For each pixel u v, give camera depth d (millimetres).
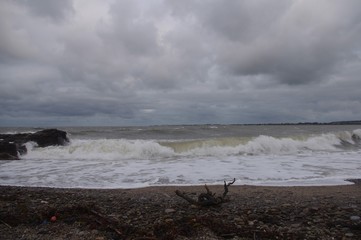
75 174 12320
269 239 5309
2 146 18031
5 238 5305
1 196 8258
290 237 5363
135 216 6633
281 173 12312
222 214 6730
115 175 12062
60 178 11586
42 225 5992
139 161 15758
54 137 22750
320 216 6570
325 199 8203
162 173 12383
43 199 8164
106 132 34656
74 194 8789
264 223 6152
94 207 7148
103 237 5387
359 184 10328
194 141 20172
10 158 17016
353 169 13172
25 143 20938
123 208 7281
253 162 15117
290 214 6750
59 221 6211
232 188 9727
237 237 5387
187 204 7652
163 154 18156
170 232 5523
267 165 14203
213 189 9602
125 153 17969
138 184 10539
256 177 11570
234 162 15156
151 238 5277
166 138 30125
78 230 5719
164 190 9453
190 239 5316
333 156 17609
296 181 10875
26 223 6102
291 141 21547
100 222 6074
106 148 18312
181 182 10828
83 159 16719
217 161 15523
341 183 10523
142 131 35281
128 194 8859
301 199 8203
